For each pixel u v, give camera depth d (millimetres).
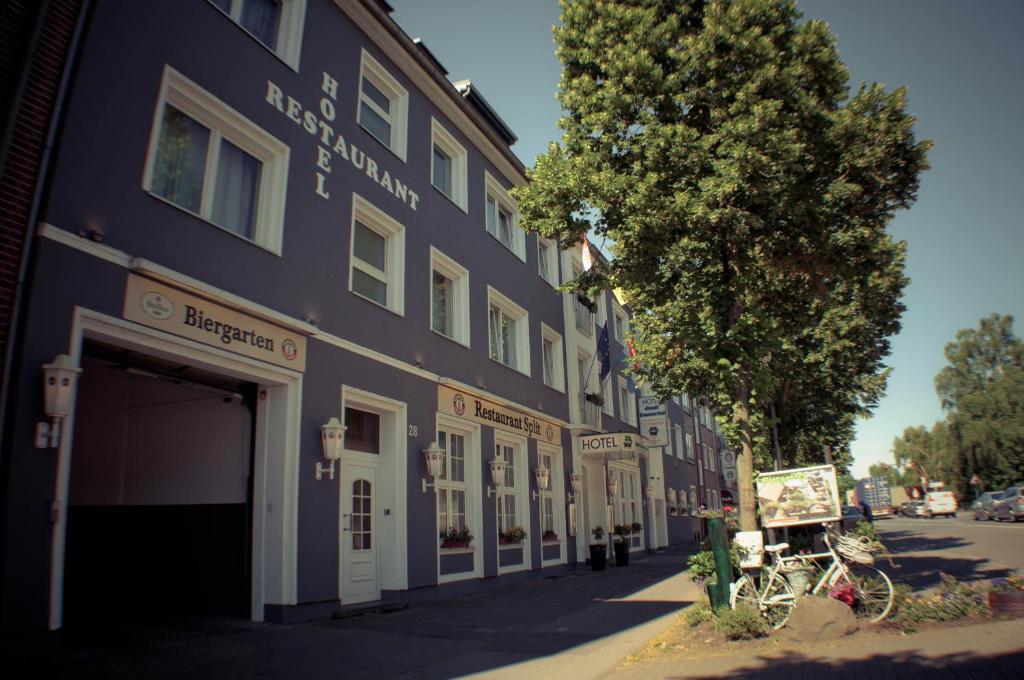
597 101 10914
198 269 8805
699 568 9453
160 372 9000
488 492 15836
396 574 12133
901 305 17719
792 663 6523
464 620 10156
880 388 19406
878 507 74750
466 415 15352
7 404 6406
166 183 8898
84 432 10883
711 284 10461
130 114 8117
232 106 9828
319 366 10820
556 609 11297
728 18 9883
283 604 9469
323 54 12164
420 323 14172
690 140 10000
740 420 9719
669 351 16812
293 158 10977
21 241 6719
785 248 11031
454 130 17047
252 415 10156
